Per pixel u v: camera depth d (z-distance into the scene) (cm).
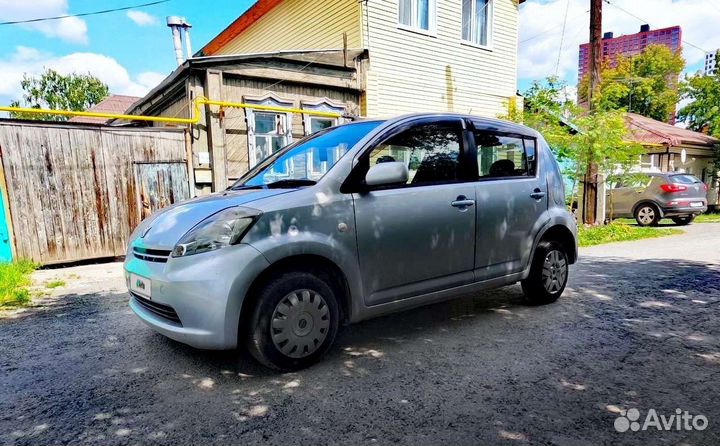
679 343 333
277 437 212
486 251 372
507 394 254
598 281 543
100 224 725
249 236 263
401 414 233
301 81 948
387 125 332
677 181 1237
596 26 1105
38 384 273
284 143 941
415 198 327
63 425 226
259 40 1482
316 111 942
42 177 669
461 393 256
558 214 429
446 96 1234
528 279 425
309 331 286
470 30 1288
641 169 1617
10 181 643
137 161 753
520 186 399
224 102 827
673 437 210
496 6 1331
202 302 255
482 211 365
